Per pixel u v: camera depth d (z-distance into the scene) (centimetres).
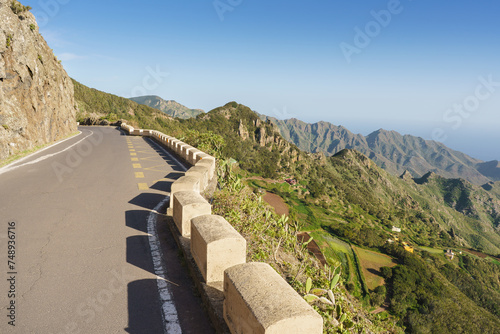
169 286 380
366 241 9756
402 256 8400
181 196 525
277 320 212
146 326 305
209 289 346
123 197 762
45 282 369
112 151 1688
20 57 1470
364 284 6238
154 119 11988
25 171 1012
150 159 1462
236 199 747
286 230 696
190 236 463
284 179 17950
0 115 1267
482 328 5009
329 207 15400
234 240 359
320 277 546
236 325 262
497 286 11725
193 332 302
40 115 1784
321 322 231
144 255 458
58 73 2409
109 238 511
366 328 477
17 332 281
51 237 501
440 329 4619
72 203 690
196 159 1218
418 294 5741
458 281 9606
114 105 10694
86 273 396
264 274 279
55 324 297
